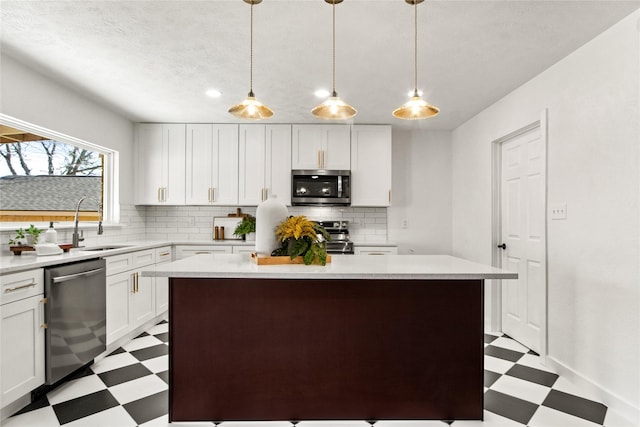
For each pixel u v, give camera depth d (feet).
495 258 12.14
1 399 6.45
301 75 9.79
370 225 15.72
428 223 15.79
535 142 10.30
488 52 8.42
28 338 7.05
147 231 15.56
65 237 10.73
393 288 6.81
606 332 7.36
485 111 12.66
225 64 9.12
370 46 8.17
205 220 15.62
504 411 7.10
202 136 14.57
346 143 14.67
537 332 10.12
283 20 7.11
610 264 7.28
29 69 9.25
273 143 14.60
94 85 10.47
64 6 6.66
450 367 6.84
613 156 7.23
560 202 8.73
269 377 6.77
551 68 9.14
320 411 6.80
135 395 7.64
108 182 13.29
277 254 7.29
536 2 6.49
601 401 7.41
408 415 6.82
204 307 6.75
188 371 6.72
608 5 6.57
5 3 6.54
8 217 9.45
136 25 7.32
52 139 10.80
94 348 8.92
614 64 7.23
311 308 6.78
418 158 15.83
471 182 13.82
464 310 6.86
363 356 6.81
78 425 6.56
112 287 9.87
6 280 6.56
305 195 14.40
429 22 7.17
